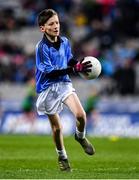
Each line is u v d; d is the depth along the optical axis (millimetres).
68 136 64438
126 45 85375
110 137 63125
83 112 29078
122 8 87250
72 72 29047
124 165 35000
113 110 71750
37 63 29438
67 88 29750
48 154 42531
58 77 29594
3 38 90812
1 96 78375
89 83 80375
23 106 72875
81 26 90250
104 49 83875
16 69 82938
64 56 29891
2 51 87000
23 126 73125
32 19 92938
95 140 57438
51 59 29469
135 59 83688
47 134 70188
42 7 92500
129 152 45156
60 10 91312
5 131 73625
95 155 42406
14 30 92500
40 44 29469
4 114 74188
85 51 82312
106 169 32031
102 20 89188
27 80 82312
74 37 88250
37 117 72812
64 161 30156
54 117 30016
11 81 82812
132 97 76438
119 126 70688
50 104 29812
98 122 71625
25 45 89375
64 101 29562
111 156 41625
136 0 87250
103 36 85625
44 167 33812
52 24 29188
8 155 41406
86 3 90812
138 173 29109
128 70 76750
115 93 77062
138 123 70125
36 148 47594
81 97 79500
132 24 86562
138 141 56500
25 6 94625
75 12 91188
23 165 34812
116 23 86750
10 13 94000
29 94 72562
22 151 44750
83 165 35125
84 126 29469
